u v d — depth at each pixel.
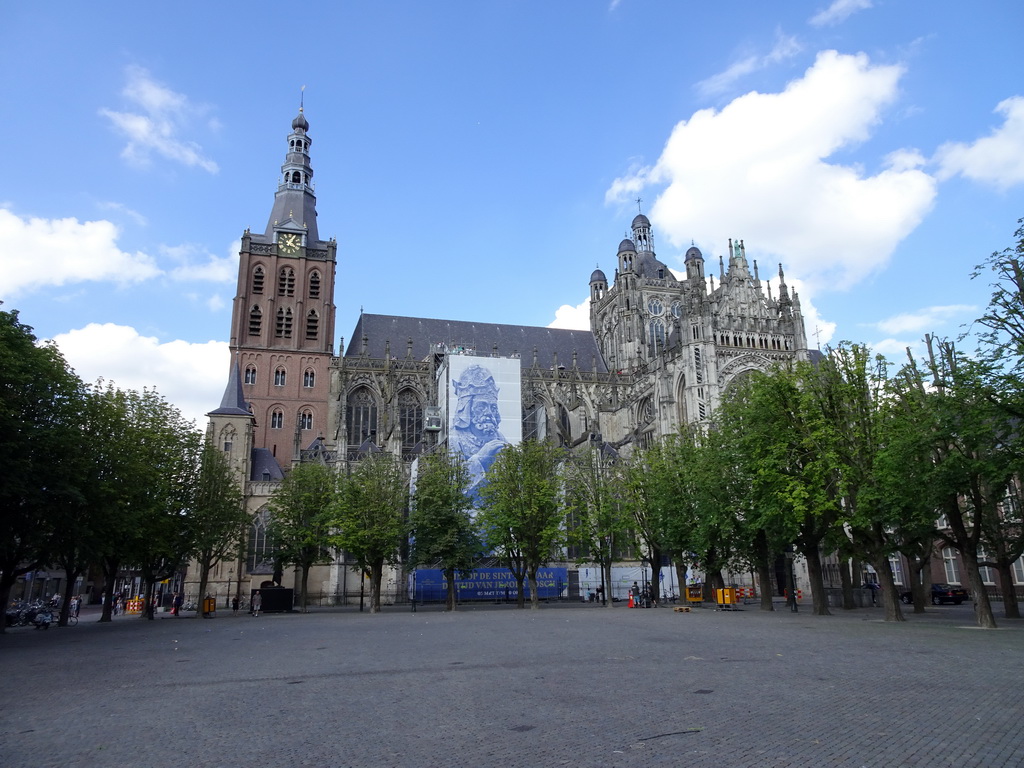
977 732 15.24
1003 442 40.22
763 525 58.59
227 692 22.73
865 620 50.59
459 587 95.94
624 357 139.62
